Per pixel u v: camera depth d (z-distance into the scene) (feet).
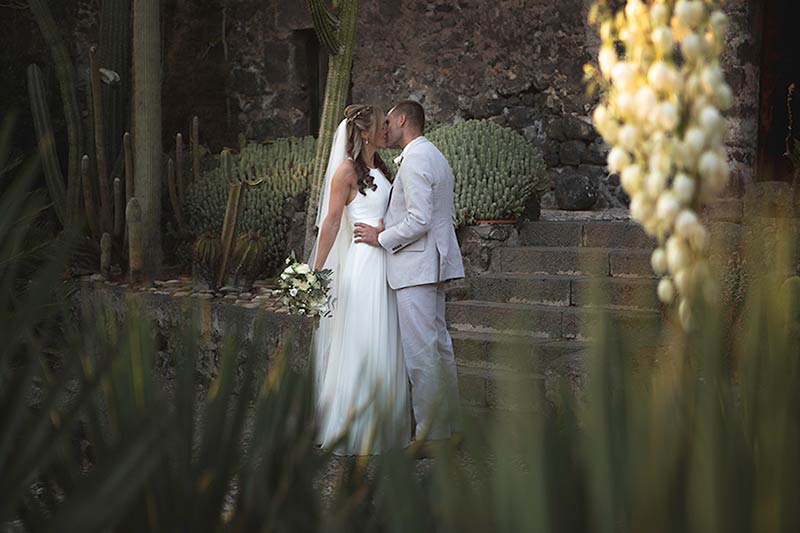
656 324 2.88
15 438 2.74
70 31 36.81
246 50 38.86
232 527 3.04
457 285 23.53
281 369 3.47
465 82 32.78
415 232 16.80
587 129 29.73
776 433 2.36
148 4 28.40
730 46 29.60
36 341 2.95
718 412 2.41
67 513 2.26
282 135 38.11
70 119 29.37
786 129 31.89
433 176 17.06
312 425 3.34
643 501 2.33
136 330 3.30
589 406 2.54
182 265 30.01
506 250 24.20
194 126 32.09
